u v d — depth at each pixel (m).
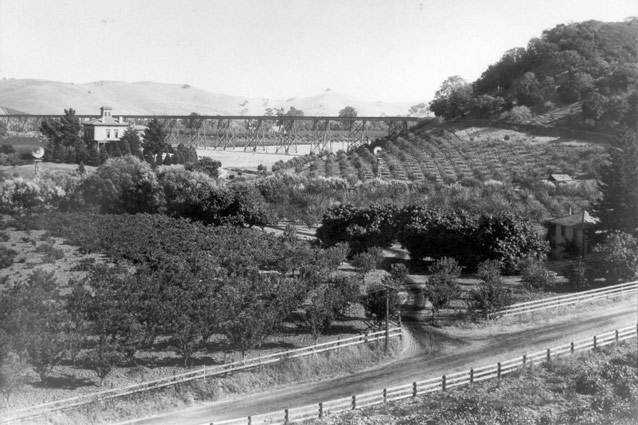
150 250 74.25
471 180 123.25
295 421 40.41
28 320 46.78
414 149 159.62
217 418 41.66
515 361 49.50
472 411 40.88
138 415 41.56
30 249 82.38
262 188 109.56
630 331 54.91
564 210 100.56
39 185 111.81
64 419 39.41
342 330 56.50
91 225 89.81
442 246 75.62
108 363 43.47
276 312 52.22
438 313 61.38
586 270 71.00
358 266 70.94
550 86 177.88
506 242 73.44
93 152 149.88
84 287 62.81
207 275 60.88
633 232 81.19
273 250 74.31
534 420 39.66
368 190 116.44
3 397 41.41
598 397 42.53
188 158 160.62
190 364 48.09
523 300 63.53
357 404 43.00
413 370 49.84
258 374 47.66
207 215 97.62
